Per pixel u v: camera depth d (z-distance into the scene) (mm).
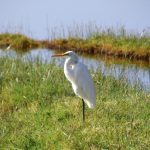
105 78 18156
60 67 19844
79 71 13273
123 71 21328
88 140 11492
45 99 15688
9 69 19188
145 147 11109
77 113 13789
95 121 12961
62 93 16359
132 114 13508
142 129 12328
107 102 14555
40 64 20062
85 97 13422
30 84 17219
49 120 13453
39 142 11875
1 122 13602
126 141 11461
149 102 14633
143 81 20188
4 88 17156
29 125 13164
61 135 12039
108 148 11234
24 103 15625
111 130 12102
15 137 12281
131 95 15570
